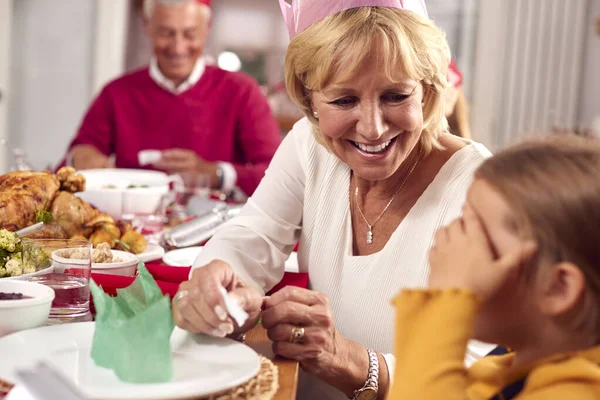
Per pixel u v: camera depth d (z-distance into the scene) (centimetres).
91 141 353
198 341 103
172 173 313
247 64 546
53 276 118
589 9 459
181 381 88
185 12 342
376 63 117
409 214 133
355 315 135
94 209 161
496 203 79
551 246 74
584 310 76
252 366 93
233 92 357
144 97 354
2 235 124
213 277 107
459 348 77
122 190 186
